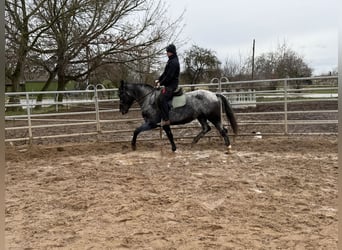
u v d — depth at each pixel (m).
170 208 4.47
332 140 8.98
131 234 3.74
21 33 18.17
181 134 10.55
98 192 5.20
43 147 9.14
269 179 5.70
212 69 36.47
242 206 4.50
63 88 23.62
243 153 7.84
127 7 20.06
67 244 3.55
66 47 19.41
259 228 3.82
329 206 4.46
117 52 20.73
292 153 7.72
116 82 26.66
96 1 18.20
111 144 9.36
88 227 3.96
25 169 6.90
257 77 35.28
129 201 4.75
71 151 8.63
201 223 3.98
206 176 5.95
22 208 4.65
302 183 5.46
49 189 5.46
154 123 8.21
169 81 7.79
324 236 3.58
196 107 8.00
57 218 4.27
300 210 4.34
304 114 14.59
